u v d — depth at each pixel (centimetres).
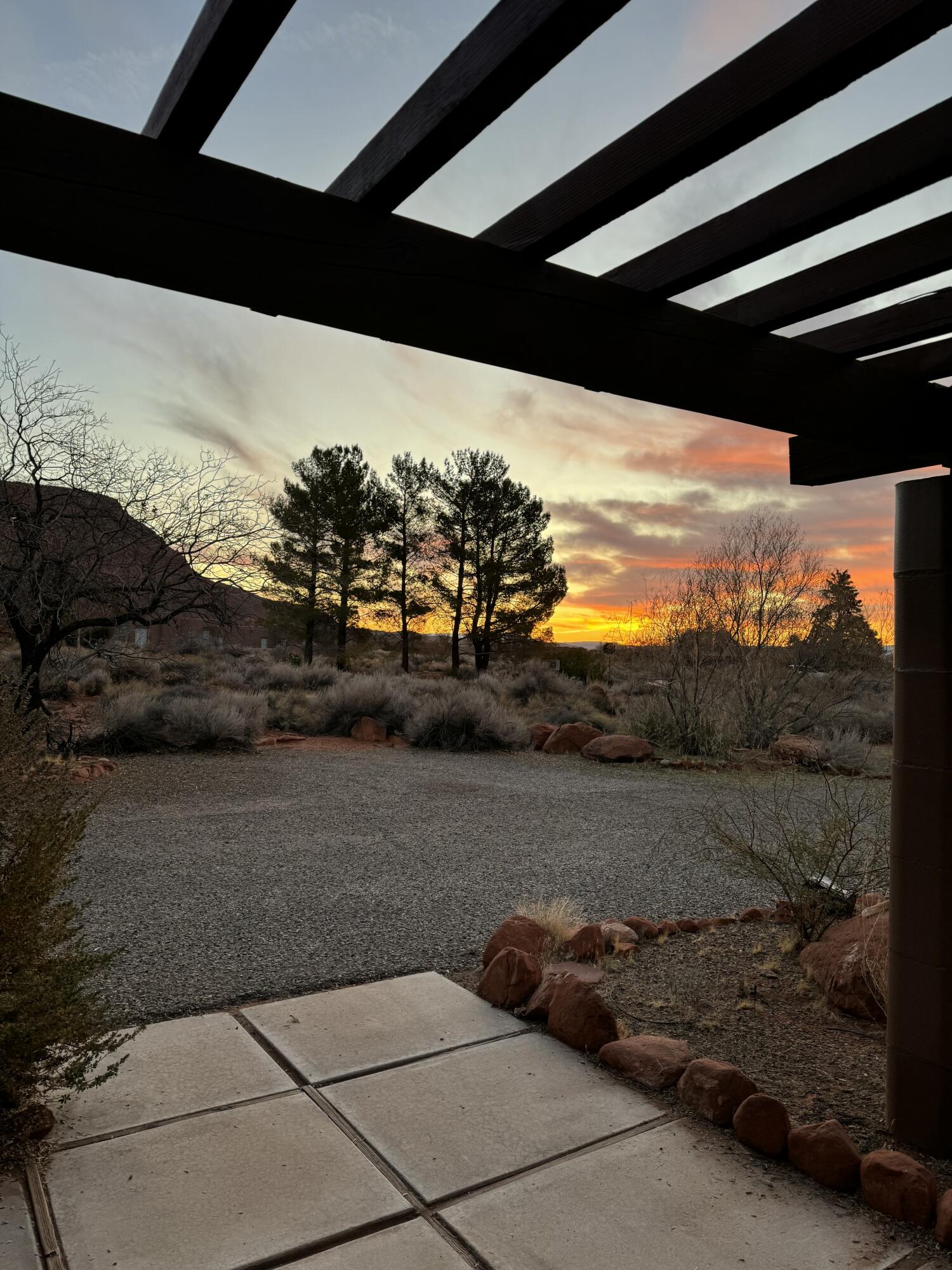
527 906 526
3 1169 250
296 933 479
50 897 286
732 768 1213
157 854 659
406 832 764
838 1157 254
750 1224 235
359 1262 216
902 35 146
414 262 197
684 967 444
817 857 488
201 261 174
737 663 1441
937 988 272
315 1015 364
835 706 1648
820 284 231
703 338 242
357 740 1408
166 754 1167
